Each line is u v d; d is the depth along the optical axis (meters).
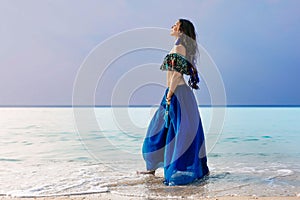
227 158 5.11
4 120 16.58
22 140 7.78
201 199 2.83
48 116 20.45
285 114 21.75
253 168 4.24
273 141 7.36
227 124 12.73
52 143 7.16
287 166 4.41
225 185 3.31
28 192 3.08
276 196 2.91
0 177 3.74
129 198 2.88
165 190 3.14
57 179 3.63
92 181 3.52
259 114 22.09
